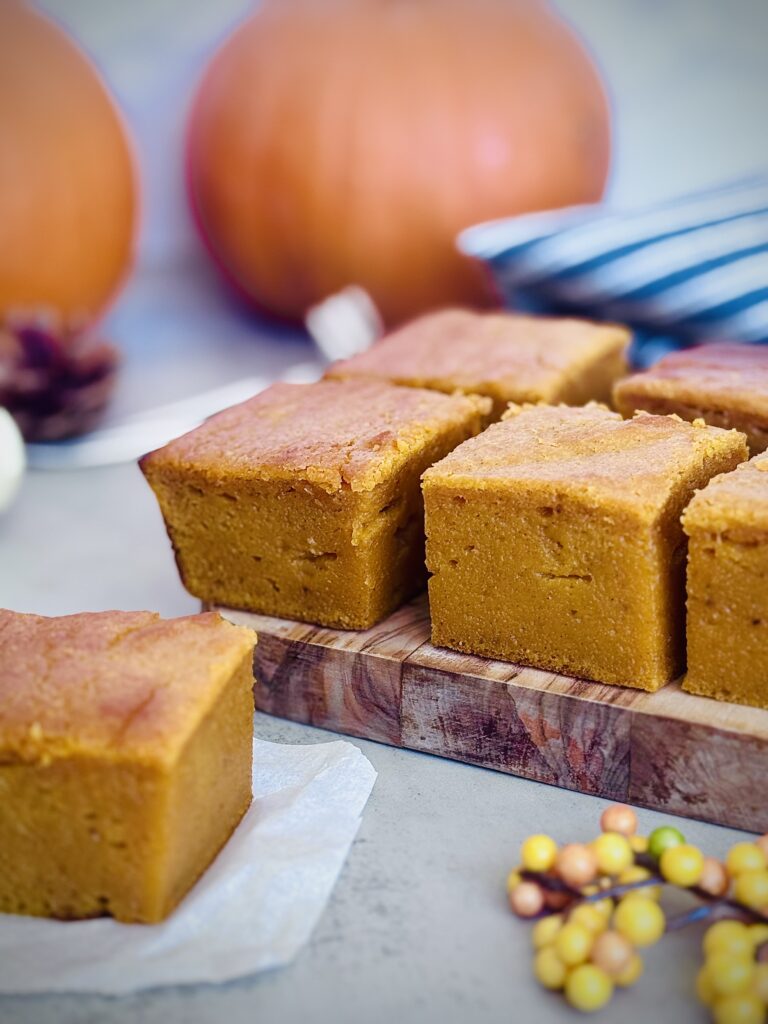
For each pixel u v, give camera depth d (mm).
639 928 333
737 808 379
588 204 704
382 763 411
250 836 373
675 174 752
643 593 385
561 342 524
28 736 341
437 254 690
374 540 427
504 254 624
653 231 621
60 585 515
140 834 343
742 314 587
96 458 625
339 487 417
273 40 685
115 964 340
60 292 702
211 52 772
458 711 406
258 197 698
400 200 681
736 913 337
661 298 597
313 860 365
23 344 625
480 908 358
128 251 729
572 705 390
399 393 474
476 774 406
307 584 433
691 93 732
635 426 423
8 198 675
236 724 372
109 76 772
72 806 344
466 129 671
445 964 344
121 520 568
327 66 675
